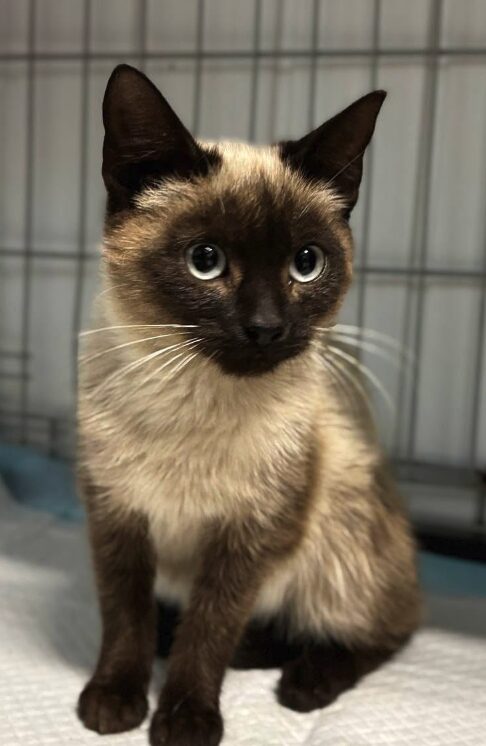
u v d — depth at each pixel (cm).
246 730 31
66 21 62
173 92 61
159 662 36
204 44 60
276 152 33
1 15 64
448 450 59
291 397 32
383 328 59
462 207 56
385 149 57
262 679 35
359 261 58
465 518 58
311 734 31
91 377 32
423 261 57
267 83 59
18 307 67
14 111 64
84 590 43
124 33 61
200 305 29
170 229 29
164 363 30
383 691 34
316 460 34
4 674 34
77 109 63
